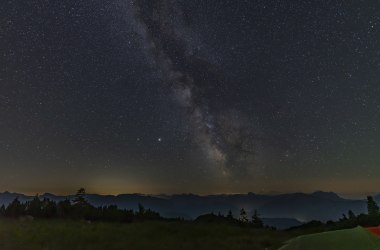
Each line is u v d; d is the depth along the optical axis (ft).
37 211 158.10
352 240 37.14
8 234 75.10
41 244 62.64
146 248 62.90
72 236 76.23
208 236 87.61
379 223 109.70
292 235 98.27
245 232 107.24
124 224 128.98
